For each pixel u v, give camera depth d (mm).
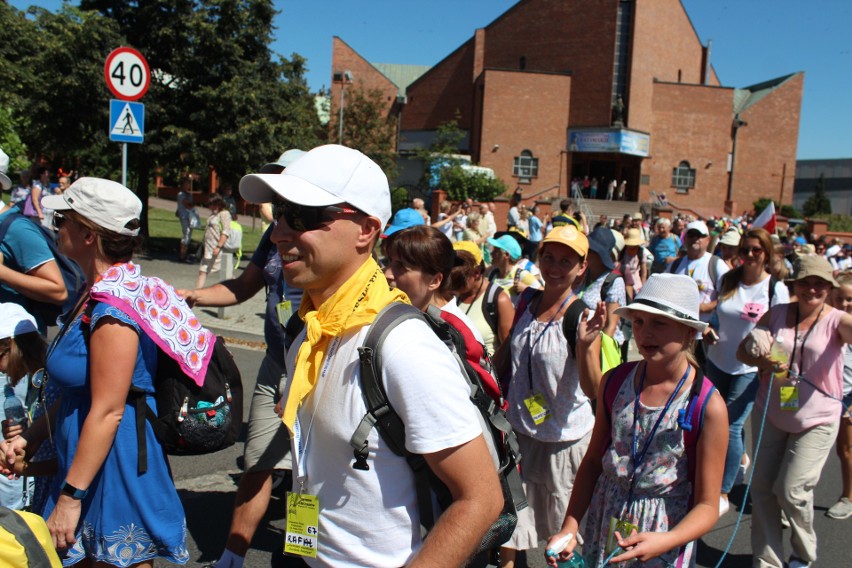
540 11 44844
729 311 5273
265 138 18422
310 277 1800
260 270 3963
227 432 2744
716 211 46562
